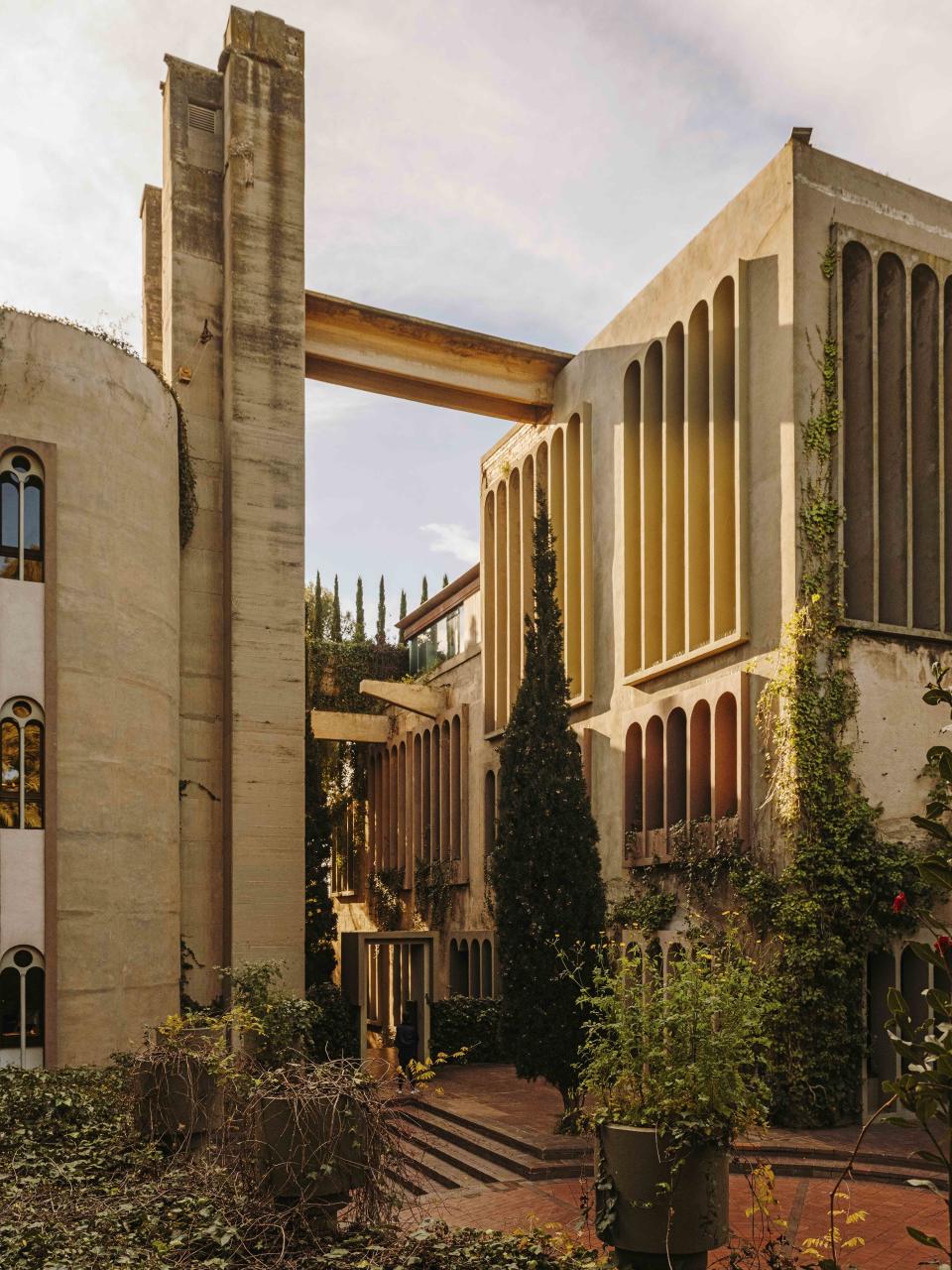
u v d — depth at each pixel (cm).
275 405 2444
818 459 1933
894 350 2064
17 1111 1084
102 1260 677
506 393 2859
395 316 2733
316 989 2441
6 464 1759
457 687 3425
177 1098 967
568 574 2741
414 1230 745
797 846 1800
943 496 2062
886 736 1903
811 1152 1518
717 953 1103
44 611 1752
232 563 2355
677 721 2247
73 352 1841
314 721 3791
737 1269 823
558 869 1827
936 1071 343
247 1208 717
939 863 381
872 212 2050
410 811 3656
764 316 2023
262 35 2534
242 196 2470
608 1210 802
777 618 1930
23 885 1673
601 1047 862
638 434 2505
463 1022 2584
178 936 2041
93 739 1783
